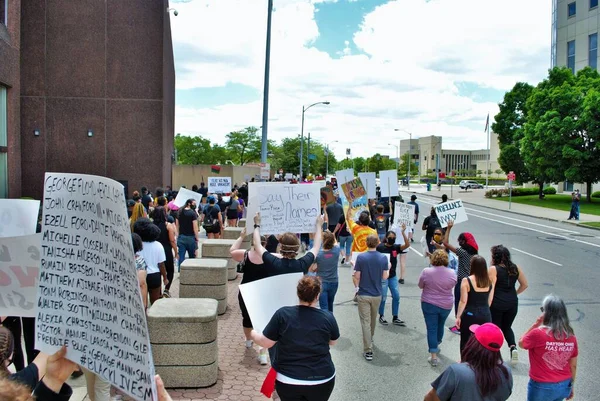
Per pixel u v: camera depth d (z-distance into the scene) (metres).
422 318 9.48
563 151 42.91
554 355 4.53
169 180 32.81
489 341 3.34
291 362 3.98
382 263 7.35
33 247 3.17
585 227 28.33
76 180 2.21
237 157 88.44
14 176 21.11
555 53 63.53
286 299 4.60
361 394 6.07
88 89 26.83
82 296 2.26
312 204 6.27
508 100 59.12
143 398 2.01
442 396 3.38
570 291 11.78
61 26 26.53
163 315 5.91
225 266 9.29
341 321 9.20
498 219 32.91
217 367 6.39
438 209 10.53
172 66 36.62
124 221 1.96
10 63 20.52
